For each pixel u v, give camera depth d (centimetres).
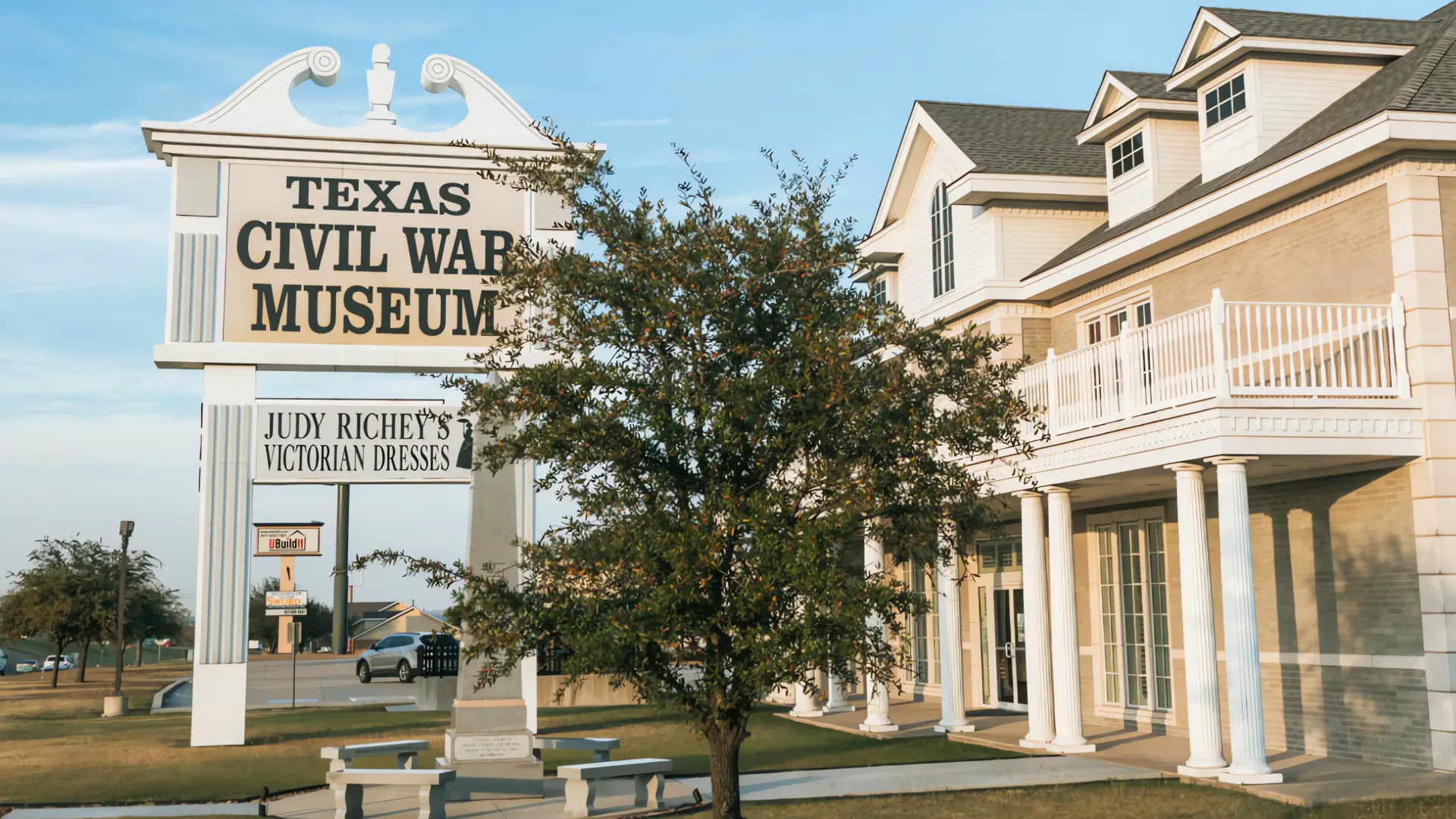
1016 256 2250
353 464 1958
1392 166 1449
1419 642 1405
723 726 994
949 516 1018
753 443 955
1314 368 1418
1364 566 1491
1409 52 1784
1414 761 1409
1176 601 1833
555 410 964
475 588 992
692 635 954
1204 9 1881
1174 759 1574
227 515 1927
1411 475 1416
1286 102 1798
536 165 1070
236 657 1920
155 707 2856
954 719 1972
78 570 3750
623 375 964
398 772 1259
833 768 1611
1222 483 1377
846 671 932
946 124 2439
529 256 1039
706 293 975
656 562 923
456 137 2031
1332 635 1545
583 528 983
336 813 1285
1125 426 1534
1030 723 1750
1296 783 1338
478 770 1407
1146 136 2073
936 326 1050
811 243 1008
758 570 915
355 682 3919
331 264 1991
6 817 1266
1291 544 1623
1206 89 1914
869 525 1035
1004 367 1046
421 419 1980
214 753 1812
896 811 1266
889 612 945
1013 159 2264
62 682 4250
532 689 1928
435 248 2020
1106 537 2033
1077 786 1403
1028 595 1772
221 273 1956
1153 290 1914
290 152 1988
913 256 2631
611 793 1447
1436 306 1412
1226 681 1605
